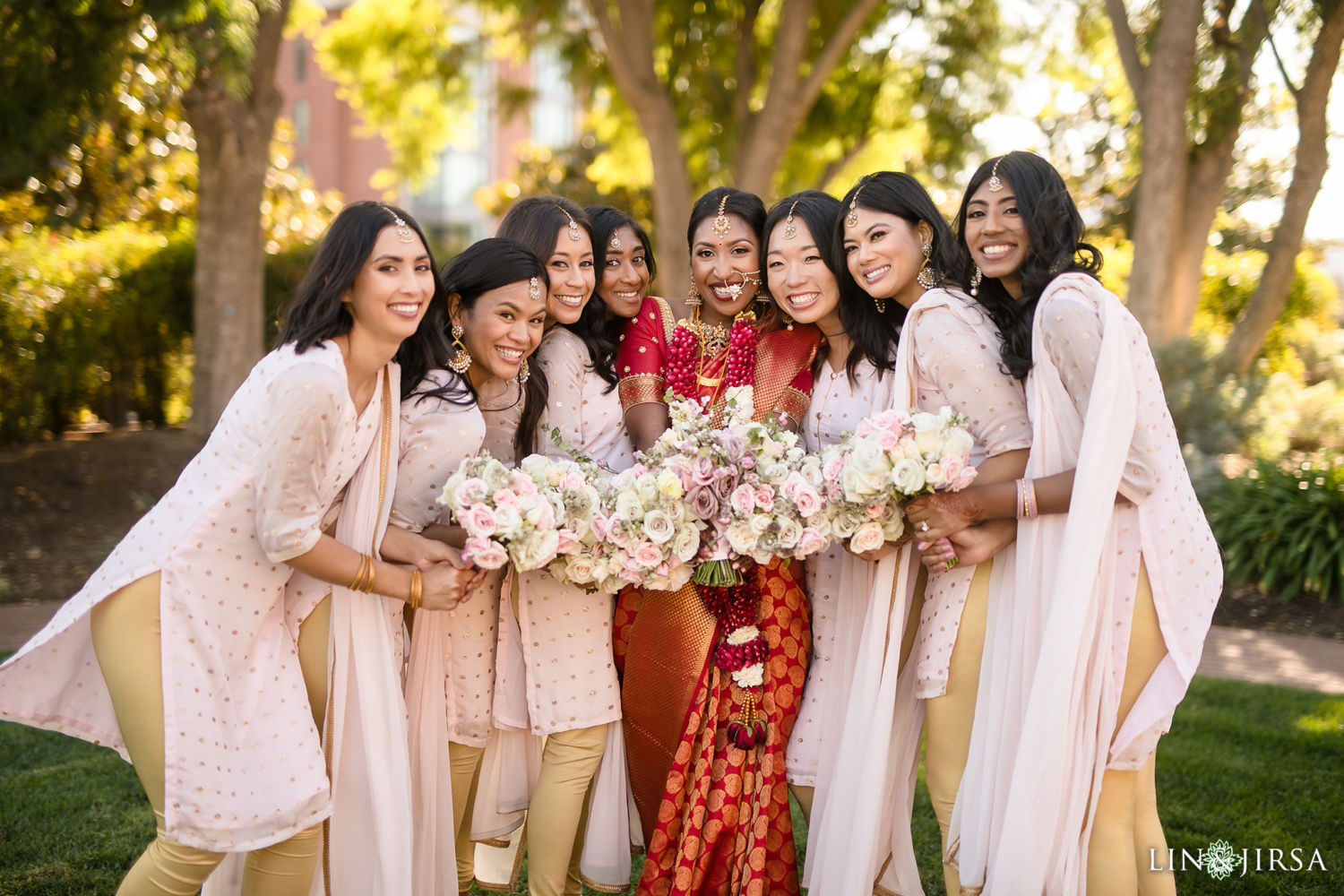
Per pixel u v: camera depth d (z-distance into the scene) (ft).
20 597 22.53
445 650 8.99
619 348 9.88
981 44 40.24
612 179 48.26
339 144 84.07
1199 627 8.10
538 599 9.07
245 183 29.66
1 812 11.74
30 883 10.03
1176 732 14.90
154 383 37.86
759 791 9.05
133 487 29.84
